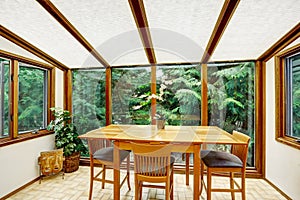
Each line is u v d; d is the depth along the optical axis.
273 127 2.56
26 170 2.57
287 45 2.14
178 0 1.65
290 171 2.17
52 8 1.77
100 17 1.94
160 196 2.33
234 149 2.30
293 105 2.33
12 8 1.76
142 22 1.98
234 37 2.20
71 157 3.07
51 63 3.02
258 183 2.67
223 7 1.69
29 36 2.28
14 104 2.45
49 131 3.06
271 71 2.61
